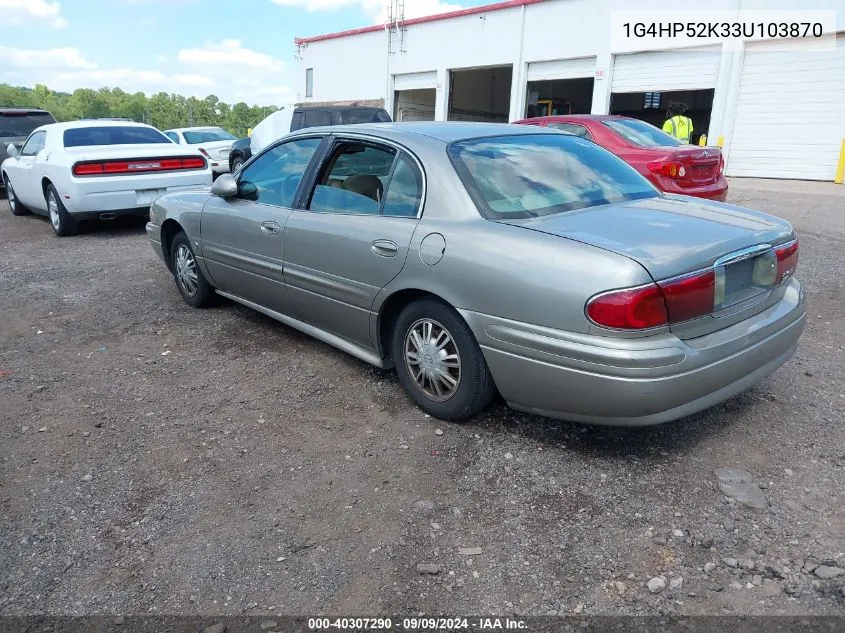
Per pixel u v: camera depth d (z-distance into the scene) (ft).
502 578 7.83
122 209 28.04
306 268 13.24
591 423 9.55
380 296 11.68
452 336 10.78
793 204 35.50
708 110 70.54
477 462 10.24
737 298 9.82
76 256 25.59
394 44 83.61
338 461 10.42
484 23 72.23
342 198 12.80
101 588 7.87
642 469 9.91
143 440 11.19
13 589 7.88
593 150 13.26
